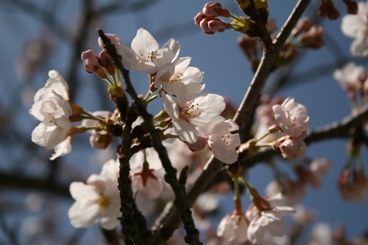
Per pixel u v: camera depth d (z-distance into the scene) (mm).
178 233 808
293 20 603
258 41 707
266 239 725
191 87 553
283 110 583
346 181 807
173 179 508
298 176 814
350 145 801
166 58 561
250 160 757
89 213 652
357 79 833
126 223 541
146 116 512
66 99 595
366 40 791
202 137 558
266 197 634
